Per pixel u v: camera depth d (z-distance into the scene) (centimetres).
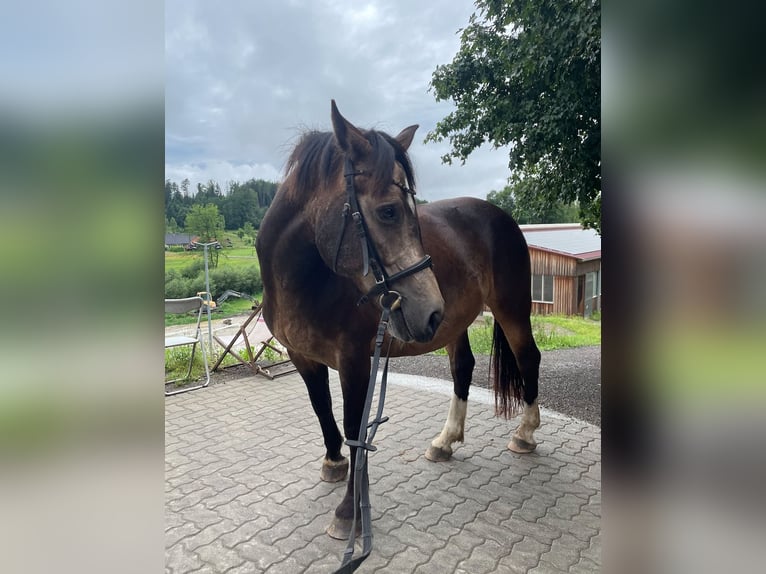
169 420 362
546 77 414
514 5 432
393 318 172
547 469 273
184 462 286
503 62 475
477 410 378
